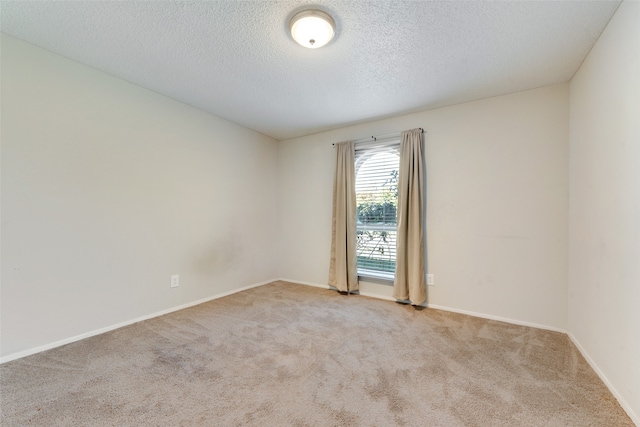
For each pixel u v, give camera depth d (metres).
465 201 2.79
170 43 1.91
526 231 2.51
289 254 4.13
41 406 1.40
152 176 2.63
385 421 1.31
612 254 1.56
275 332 2.31
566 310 2.33
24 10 1.59
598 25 1.67
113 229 2.36
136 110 2.51
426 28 1.73
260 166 3.91
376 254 3.42
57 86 2.04
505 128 2.61
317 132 3.85
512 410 1.39
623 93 1.47
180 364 1.80
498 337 2.23
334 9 1.57
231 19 1.66
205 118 3.13
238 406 1.42
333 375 1.69
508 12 1.59
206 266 3.14
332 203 3.68
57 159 2.04
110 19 1.67
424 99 2.75
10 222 1.84
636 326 1.32
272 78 2.37
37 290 1.95
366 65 2.15
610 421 1.32
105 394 1.50
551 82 2.38
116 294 2.37
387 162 3.35
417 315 2.71
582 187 2.03
